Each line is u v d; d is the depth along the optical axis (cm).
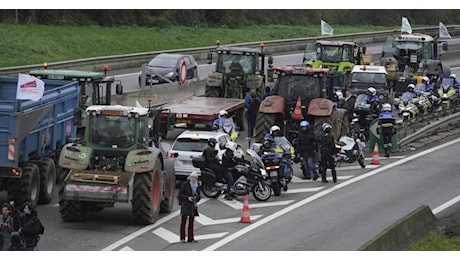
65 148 5094
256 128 7450
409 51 11462
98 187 4944
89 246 4553
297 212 5469
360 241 4709
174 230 4978
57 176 5906
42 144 5491
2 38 13238
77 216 5084
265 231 4956
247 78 9344
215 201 5731
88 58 12606
